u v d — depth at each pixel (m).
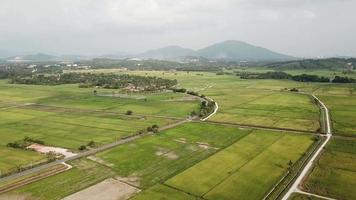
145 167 104.88
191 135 143.00
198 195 85.88
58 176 96.81
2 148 123.44
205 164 107.44
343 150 120.19
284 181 94.00
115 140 134.88
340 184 91.25
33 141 132.75
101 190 88.12
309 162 108.75
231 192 87.69
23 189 88.00
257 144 129.25
